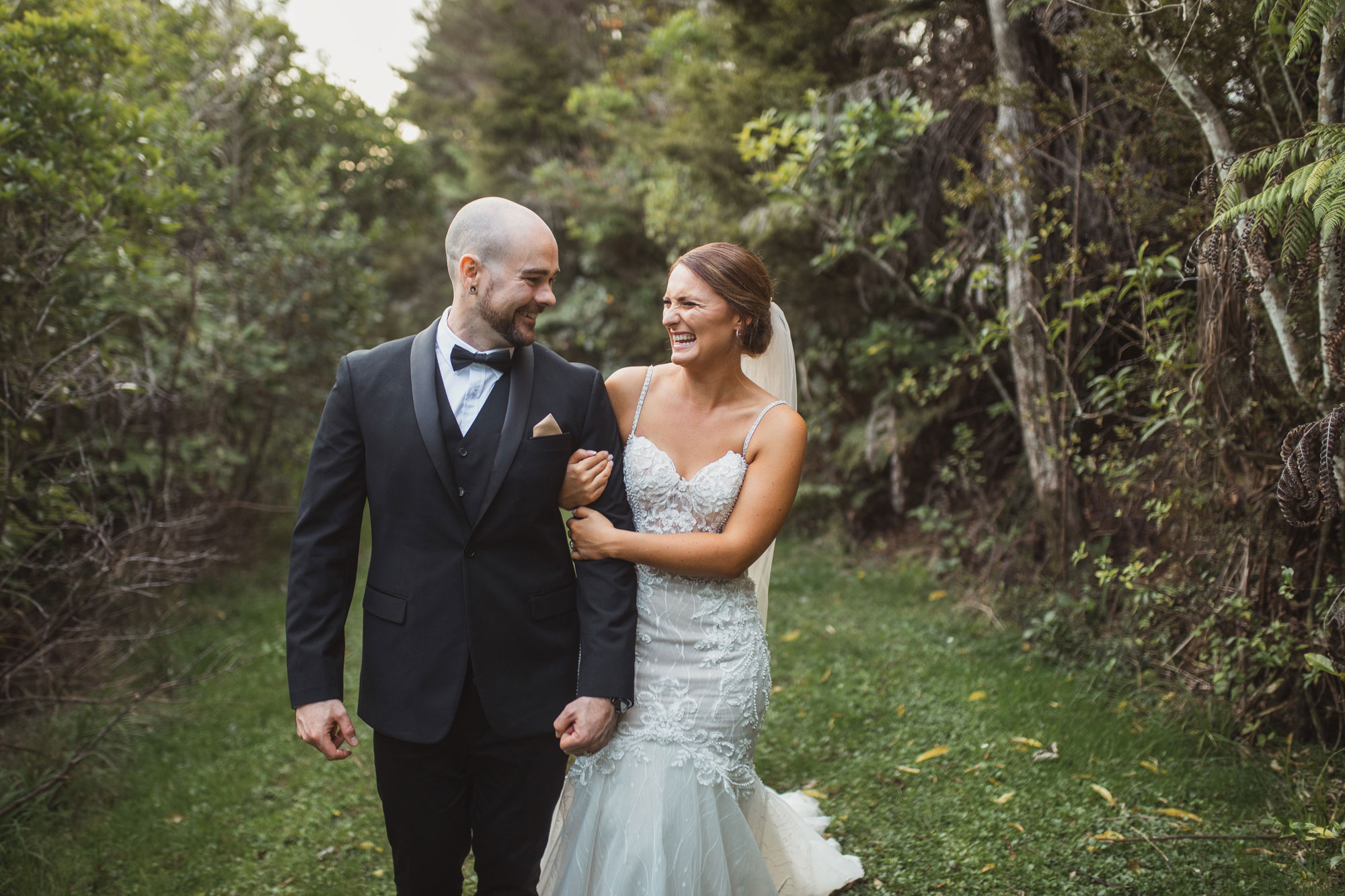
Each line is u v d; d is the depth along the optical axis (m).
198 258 5.29
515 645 1.94
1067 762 3.11
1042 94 4.28
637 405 2.23
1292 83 2.90
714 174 6.19
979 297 4.62
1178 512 3.49
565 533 2.08
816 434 6.33
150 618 4.60
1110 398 4.03
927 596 5.09
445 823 1.96
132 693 3.68
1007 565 4.82
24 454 3.70
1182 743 3.14
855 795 3.03
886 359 5.79
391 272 13.12
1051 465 4.44
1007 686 3.73
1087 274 4.32
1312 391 2.77
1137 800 2.85
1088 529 4.45
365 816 3.08
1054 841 2.66
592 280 10.04
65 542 4.01
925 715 3.58
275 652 4.67
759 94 5.64
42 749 3.27
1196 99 2.85
